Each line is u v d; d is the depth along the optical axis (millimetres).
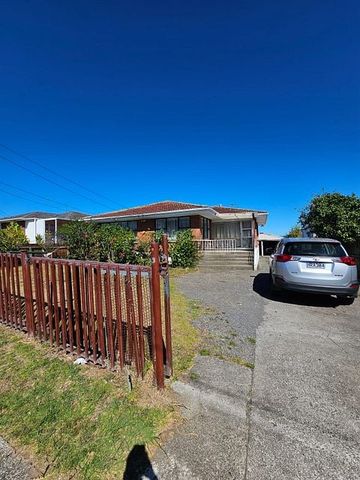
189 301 6082
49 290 3469
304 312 5461
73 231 12555
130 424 2145
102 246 12453
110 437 2033
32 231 32000
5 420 2287
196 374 2916
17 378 2887
